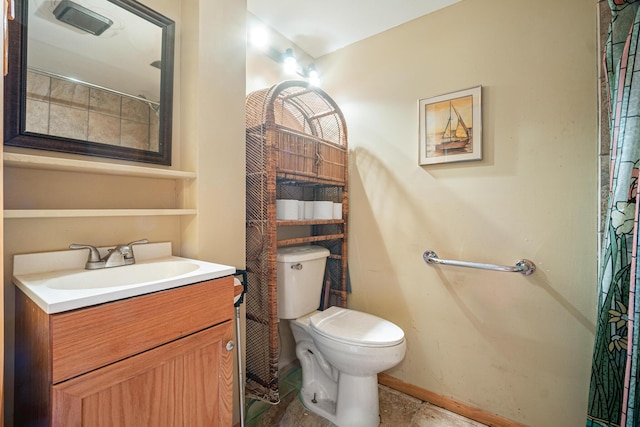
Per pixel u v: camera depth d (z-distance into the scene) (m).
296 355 1.91
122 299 0.70
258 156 1.55
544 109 1.37
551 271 1.35
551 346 1.35
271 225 1.51
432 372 1.67
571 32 1.31
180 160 1.29
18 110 0.87
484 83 1.51
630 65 0.98
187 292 0.84
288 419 1.48
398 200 1.80
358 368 1.35
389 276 1.84
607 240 1.08
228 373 0.97
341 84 2.05
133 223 1.17
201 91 1.23
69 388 0.62
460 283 1.59
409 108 1.76
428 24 1.69
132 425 0.72
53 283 0.83
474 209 1.55
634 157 0.99
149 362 0.75
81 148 1.00
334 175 1.90
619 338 1.05
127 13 1.12
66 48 0.98
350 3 1.61
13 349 0.88
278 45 1.89
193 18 1.24
